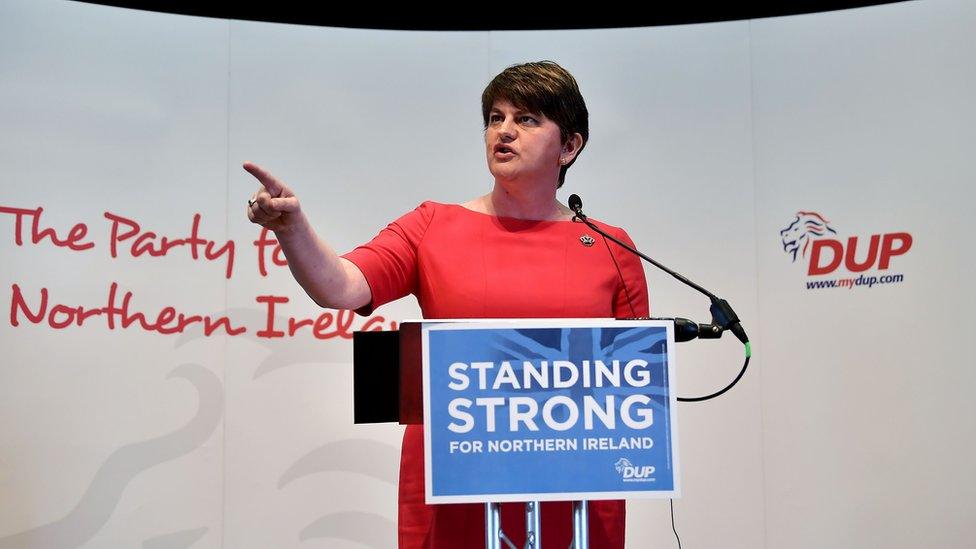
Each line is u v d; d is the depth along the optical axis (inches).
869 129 135.6
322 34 140.3
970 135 131.7
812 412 134.3
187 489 129.6
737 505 135.5
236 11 139.3
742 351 137.8
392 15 144.6
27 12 127.3
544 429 55.9
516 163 72.7
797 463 134.3
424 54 142.4
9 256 123.4
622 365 56.8
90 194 128.1
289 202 57.4
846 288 134.6
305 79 139.1
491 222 74.9
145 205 130.6
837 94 137.3
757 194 139.3
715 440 136.6
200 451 130.6
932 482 129.7
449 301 71.1
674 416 56.7
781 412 135.5
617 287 76.3
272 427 133.5
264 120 137.0
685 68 142.5
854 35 137.4
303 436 134.5
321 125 138.9
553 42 143.3
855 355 133.4
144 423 128.3
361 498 135.5
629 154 141.6
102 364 127.0
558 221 76.2
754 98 140.6
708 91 141.8
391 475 136.6
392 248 71.9
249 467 132.3
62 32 128.7
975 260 130.3
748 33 141.6
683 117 141.8
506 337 56.4
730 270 138.9
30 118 126.0
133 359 128.5
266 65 137.9
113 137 130.0
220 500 130.8
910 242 132.6
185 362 130.9
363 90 140.6
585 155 141.7
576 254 74.3
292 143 137.6
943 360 130.4
